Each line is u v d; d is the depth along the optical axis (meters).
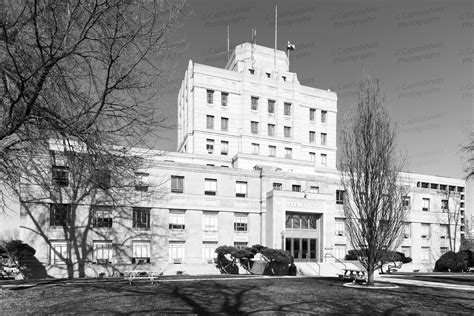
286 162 48.69
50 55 10.51
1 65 10.80
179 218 36.00
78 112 12.27
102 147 12.87
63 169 16.08
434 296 16.44
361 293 16.61
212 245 36.94
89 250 31.47
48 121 11.91
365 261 20.69
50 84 11.86
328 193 40.28
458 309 13.52
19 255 27.61
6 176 13.85
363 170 20.36
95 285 17.58
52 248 30.31
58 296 14.10
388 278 27.33
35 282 19.69
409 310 13.05
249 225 38.72
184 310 11.46
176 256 35.31
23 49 10.96
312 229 39.75
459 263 41.31
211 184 37.81
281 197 37.88
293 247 38.62
